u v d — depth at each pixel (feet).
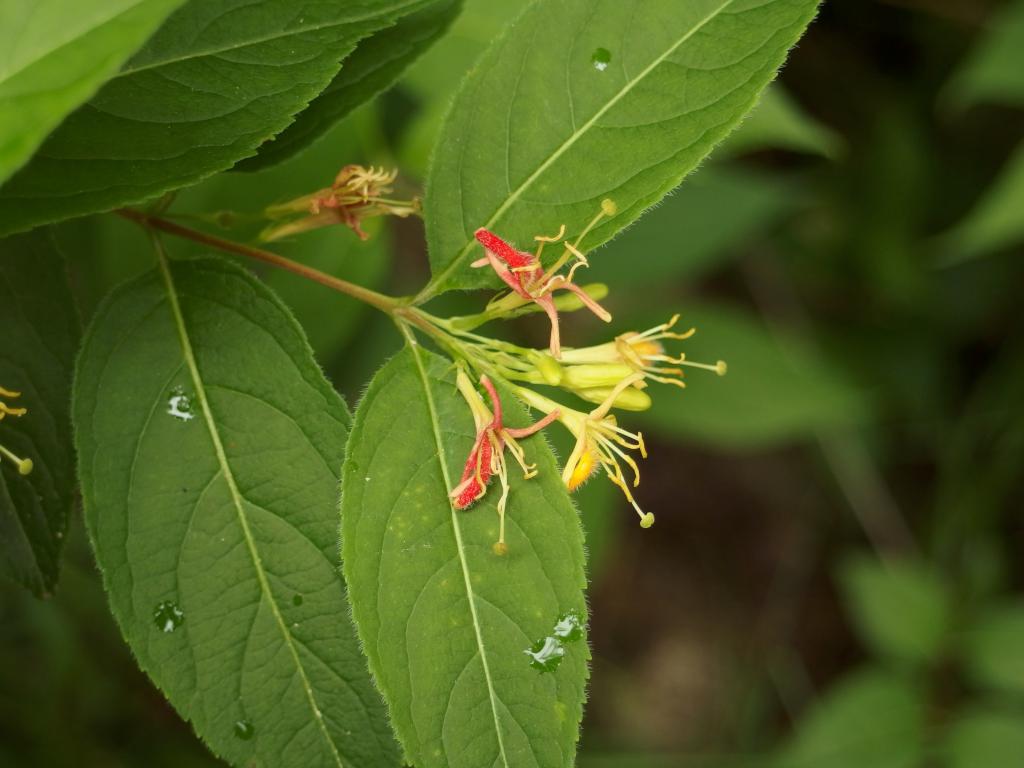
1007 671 1.48
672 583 2.20
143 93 0.90
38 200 0.89
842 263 1.93
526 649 0.91
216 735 0.92
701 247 1.40
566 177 0.94
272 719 0.92
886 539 2.04
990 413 1.87
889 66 1.95
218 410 0.93
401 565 0.91
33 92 0.79
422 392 0.93
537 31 0.94
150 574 0.92
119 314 0.94
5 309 0.95
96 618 1.28
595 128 0.94
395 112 1.27
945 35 1.88
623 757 1.80
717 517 2.23
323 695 0.93
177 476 0.93
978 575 1.61
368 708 0.93
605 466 0.94
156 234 0.95
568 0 0.94
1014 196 1.31
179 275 0.94
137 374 0.93
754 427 1.47
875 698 1.50
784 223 1.92
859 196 1.91
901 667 1.53
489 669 0.91
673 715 2.10
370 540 0.91
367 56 0.97
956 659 1.52
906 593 1.55
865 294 1.97
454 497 0.91
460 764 0.90
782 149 1.97
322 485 0.93
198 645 0.92
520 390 0.94
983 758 1.44
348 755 0.93
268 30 0.90
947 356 1.93
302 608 0.93
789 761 1.48
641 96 0.94
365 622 0.90
